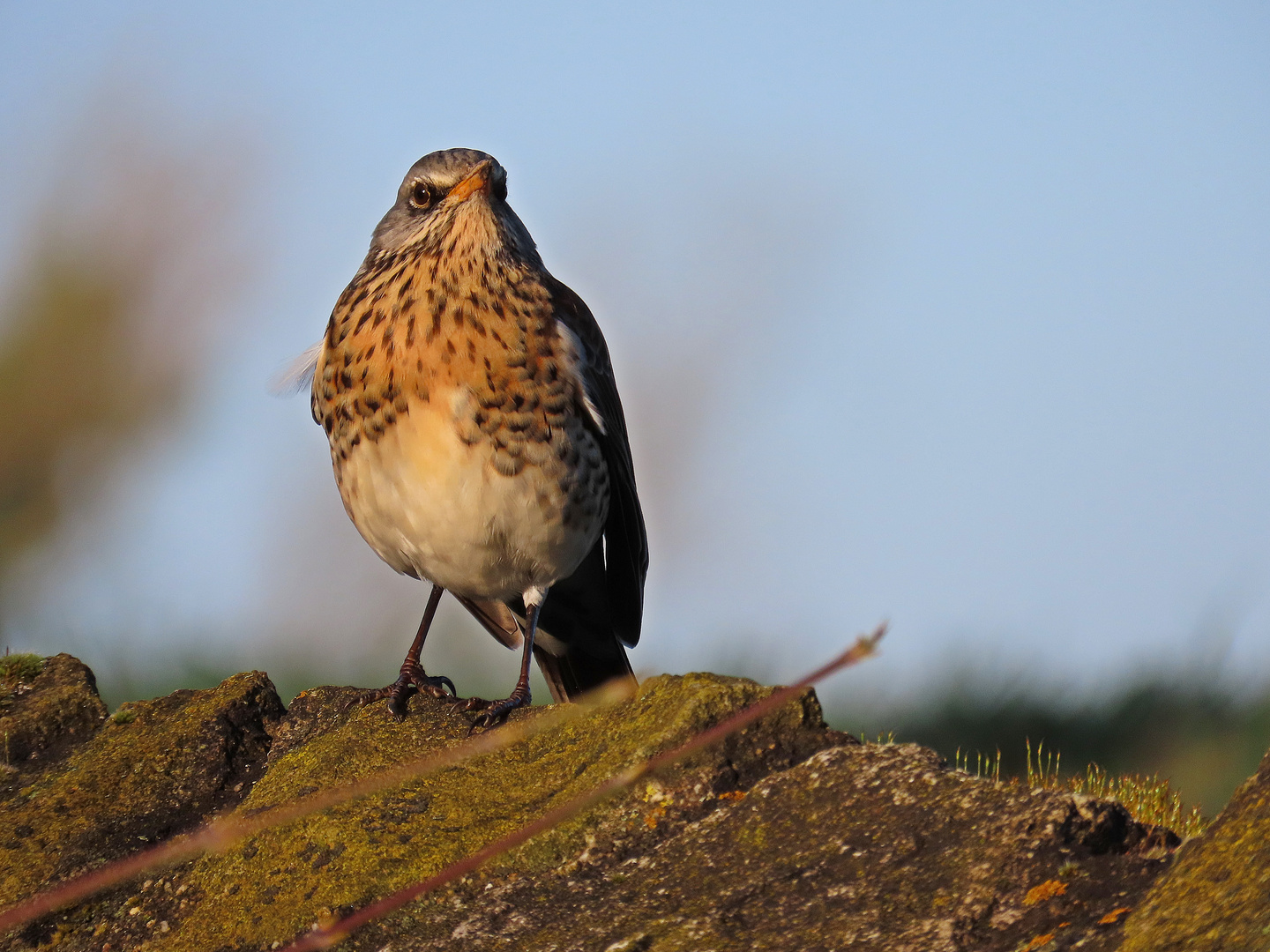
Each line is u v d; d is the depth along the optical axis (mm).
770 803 6473
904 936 5484
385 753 8297
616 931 5949
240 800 8211
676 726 6984
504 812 7121
